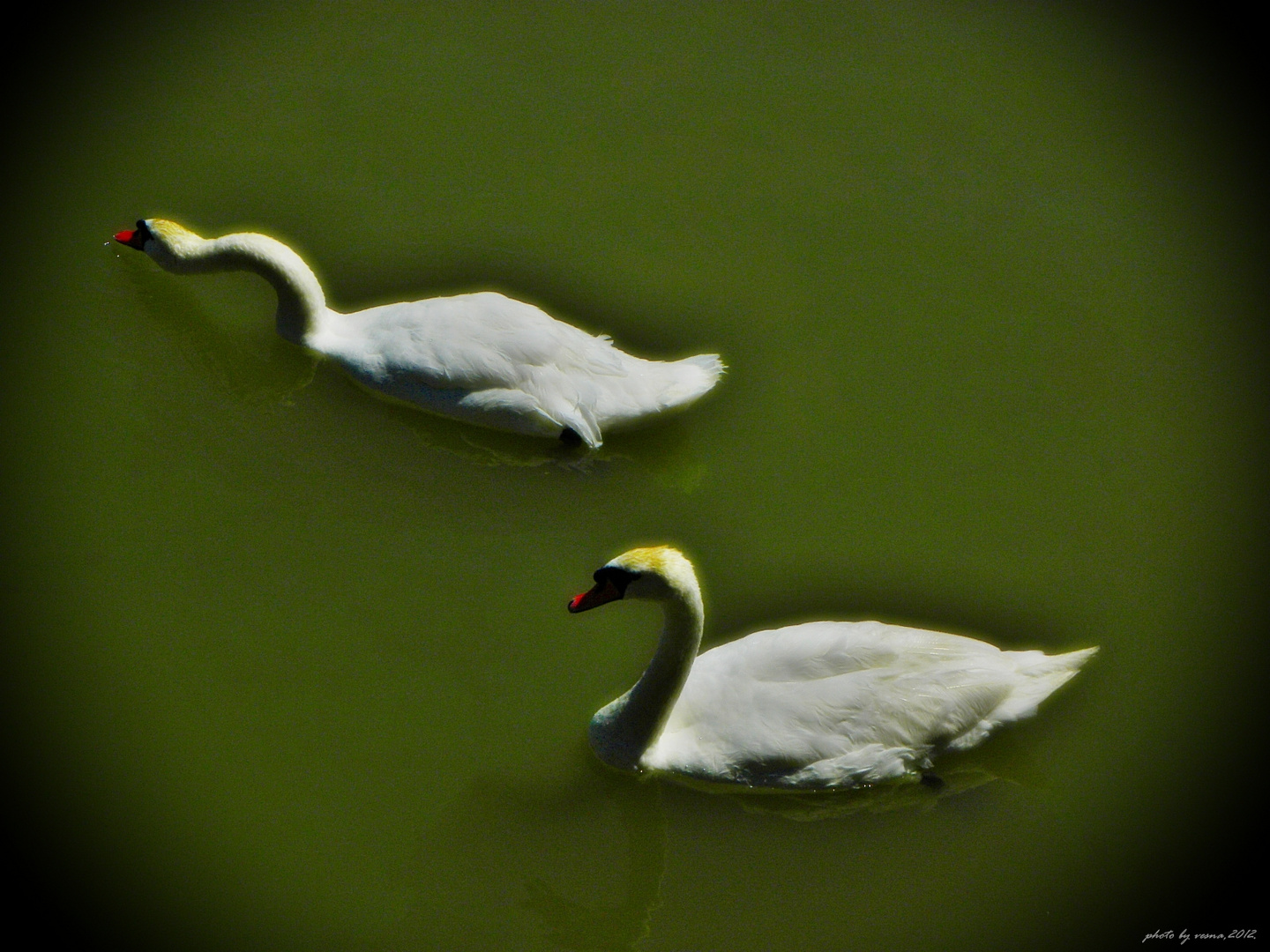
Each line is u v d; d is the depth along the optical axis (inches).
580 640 567.2
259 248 663.1
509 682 551.5
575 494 625.9
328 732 533.3
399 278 706.2
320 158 751.7
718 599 589.0
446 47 811.4
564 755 529.3
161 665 552.7
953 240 727.7
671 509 619.2
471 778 520.7
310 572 588.4
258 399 659.4
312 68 794.8
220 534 601.0
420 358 634.2
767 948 478.9
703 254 717.3
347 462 633.6
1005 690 517.0
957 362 676.1
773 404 659.4
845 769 502.3
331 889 490.0
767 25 828.0
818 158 763.4
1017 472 634.2
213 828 504.4
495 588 585.6
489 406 629.6
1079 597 590.6
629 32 823.1
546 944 478.9
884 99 795.4
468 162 753.0
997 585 594.2
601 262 712.4
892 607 589.3
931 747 511.5
